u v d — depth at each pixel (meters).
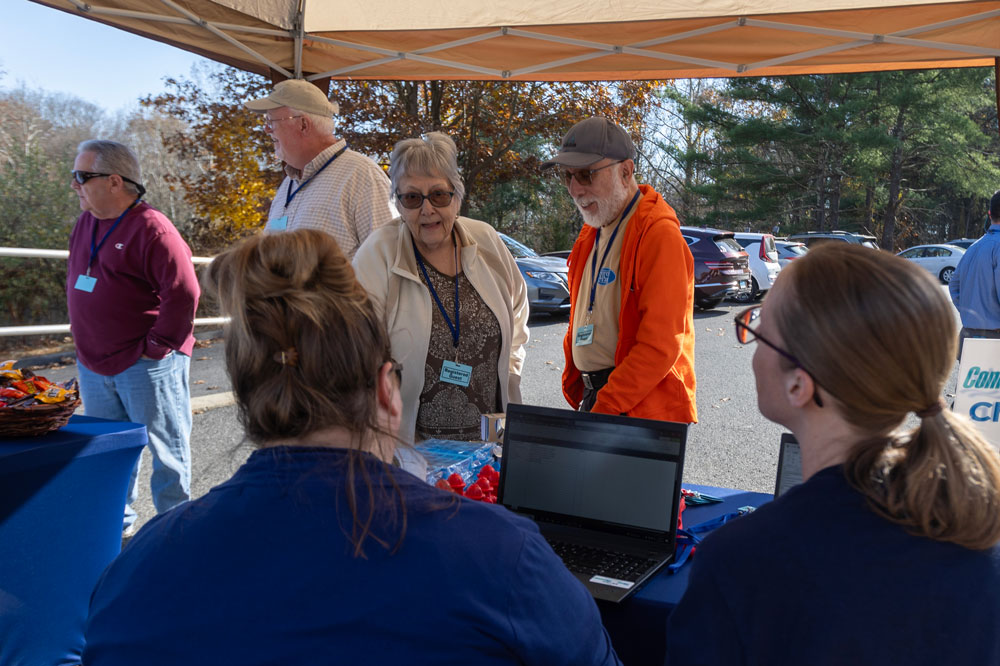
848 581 0.83
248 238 0.89
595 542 1.80
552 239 25.86
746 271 13.62
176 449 3.55
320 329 0.81
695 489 2.33
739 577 0.88
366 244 2.61
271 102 3.12
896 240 34.19
